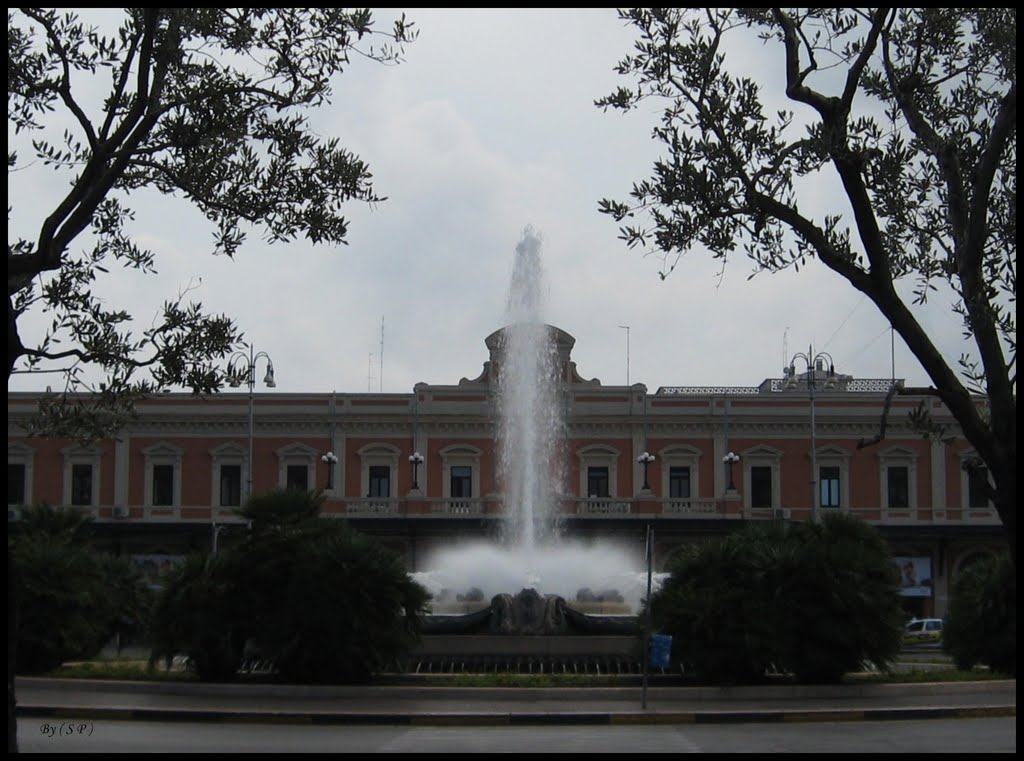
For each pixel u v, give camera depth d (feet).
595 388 194.39
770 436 192.85
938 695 69.05
